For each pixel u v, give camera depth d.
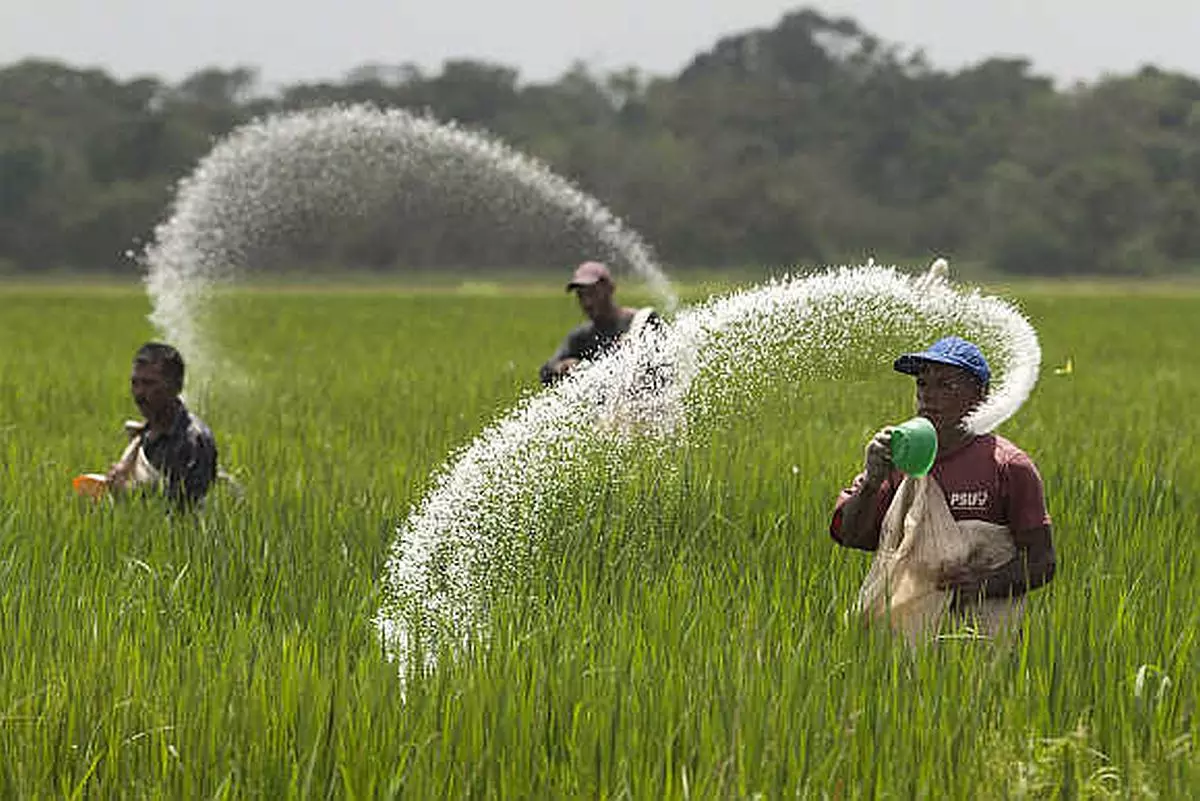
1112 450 23.11
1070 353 53.44
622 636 11.93
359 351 52.47
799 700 10.70
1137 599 13.29
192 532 15.95
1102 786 9.57
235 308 88.56
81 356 48.53
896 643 11.69
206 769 9.88
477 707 10.39
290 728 10.30
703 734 10.06
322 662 11.54
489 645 12.01
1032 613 12.38
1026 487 12.08
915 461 11.67
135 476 17.17
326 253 165.62
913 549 12.08
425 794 9.47
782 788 9.72
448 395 33.56
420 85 199.12
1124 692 10.95
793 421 23.91
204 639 12.37
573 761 9.87
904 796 9.66
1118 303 110.75
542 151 183.38
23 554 15.15
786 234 183.00
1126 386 38.31
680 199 182.62
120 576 14.48
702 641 12.05
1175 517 17.44
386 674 10.98
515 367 42.19
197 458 17.09
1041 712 10.59
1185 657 11.55
